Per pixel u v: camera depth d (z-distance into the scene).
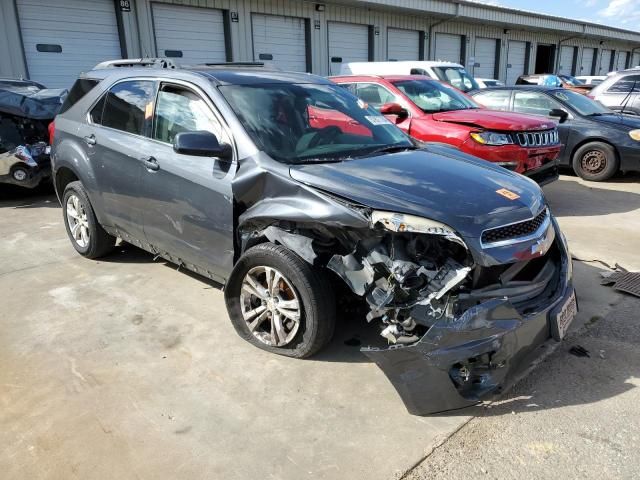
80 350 3.40
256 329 3.39
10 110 7.47
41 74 12.25
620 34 33.81
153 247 4.18
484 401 2.85
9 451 2.51
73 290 4.35
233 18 15.39
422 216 2.66
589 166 8.81
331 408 2.81
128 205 4.21
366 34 19.55
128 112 4.25
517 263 2.81
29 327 3.72
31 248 5.48
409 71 11.24
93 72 4.89
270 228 3.16
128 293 4.28
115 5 13.20
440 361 2.51
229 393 2.95
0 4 11.32
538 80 18.53
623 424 2.64
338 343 3.44
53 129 5.12
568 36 30.62
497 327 2.55
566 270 3.13
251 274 3.29
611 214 6.65
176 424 2.70
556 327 2.86
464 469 2.37
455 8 21.03
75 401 2.88
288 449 2.51
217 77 3.78
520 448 2.50
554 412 2.75
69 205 5.05
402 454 2.47
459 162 3.55
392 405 2.83
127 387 3.01
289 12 16.73
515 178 3.36
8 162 7.43
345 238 2.89
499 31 25.83
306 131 3.62
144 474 2.36
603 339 3.46
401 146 3.89
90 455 2.48
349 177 3.01
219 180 3.37
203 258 3.69
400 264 2.63
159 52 14.12
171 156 3.73
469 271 2.61
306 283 2.98
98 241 4.87
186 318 3.83
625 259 4.95
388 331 2.68
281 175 3.11
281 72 4.32
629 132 8.34
